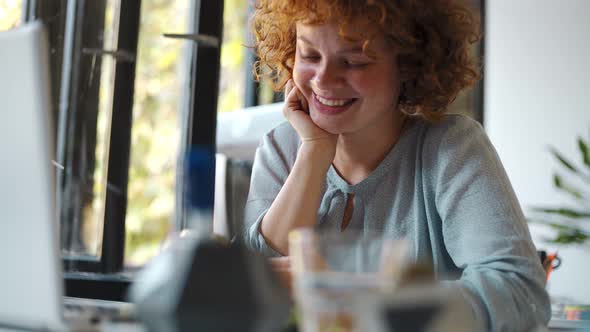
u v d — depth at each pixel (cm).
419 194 160
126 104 183
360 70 153
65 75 182
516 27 448
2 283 89
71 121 180
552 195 433
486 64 450
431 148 159
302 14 149
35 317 87
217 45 153
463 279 125
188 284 68
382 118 162
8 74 86
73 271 173
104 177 177
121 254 177
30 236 86
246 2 356
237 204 183
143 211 213
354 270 73
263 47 187
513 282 127
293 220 158
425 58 165
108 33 184
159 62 220
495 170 152
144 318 70
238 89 353
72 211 176
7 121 86
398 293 69
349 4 147
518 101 447
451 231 149
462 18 170
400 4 155
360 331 69
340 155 168
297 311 83
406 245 73
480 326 115
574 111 427
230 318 67
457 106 438
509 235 139
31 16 186
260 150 184
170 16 223
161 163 216
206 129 152
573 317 168
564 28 432
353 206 165
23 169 86
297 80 159
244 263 70
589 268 412
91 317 98
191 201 75
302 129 164
